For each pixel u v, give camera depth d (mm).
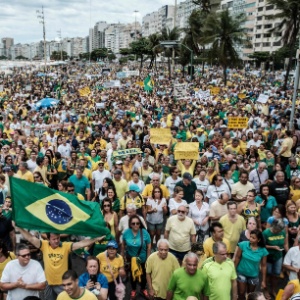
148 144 13102
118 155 11250
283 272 7598
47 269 6082
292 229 7516
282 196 8953
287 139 13039
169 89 40312
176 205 7984
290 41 41250
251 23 120125
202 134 15211
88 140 13984
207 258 6086
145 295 6906
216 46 47531
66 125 17531
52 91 39000
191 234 7176
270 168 11758
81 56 182750
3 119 20766
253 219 6750
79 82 52031
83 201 5984
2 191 9102
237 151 13328
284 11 39781
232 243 7246
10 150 12789
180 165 10938
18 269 5527
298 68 16203
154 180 8609
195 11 64125
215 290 5555
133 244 6789
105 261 6258
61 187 8695
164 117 20297
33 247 7520
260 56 99500
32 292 5566
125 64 119375
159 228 8609
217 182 9102
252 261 6371
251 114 22047
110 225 7508
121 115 21609
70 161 11203
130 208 7121
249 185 9031
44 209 5746
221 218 7352
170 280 5672
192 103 27219
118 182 9453
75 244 6113
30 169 11148
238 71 84562
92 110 24109
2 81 54000
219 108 24500
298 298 4930
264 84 51406
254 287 6559
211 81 54562
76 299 4898
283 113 21328
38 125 16281
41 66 97562
